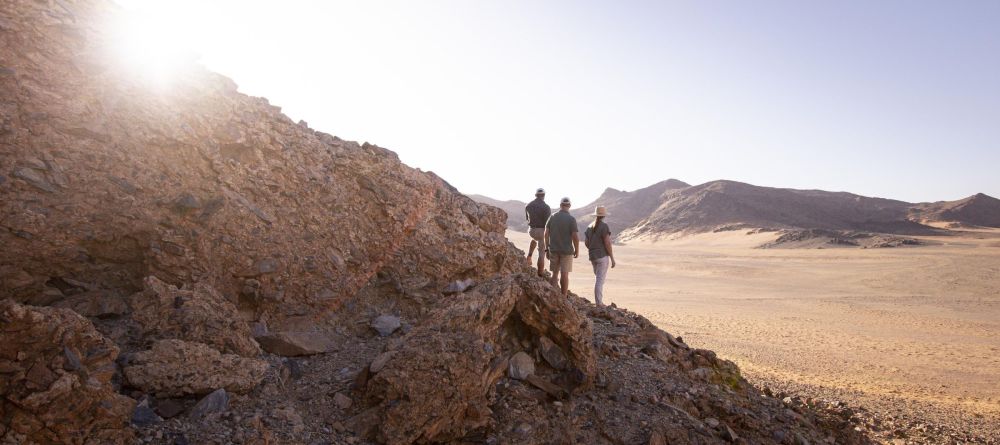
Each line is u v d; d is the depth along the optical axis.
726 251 108.75
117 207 5.49
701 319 28.16
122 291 5.50
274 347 5.48
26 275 5.02
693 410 5.80
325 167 7.50
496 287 5.74
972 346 23.11
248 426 4.14
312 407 4.71
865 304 38.28
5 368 3.39
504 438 4.67
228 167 6.41
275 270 6.17
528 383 5.39
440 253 7.66
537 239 10.20
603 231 10.24
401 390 4.51
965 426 10.59
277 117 7.62
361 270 7.02
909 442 8.95
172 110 6.16
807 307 35.97
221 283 5.84
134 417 3.96
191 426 4.05
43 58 5.48
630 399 5.59
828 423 7.10
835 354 20.02
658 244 166.88
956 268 63.56
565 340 5.70
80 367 3.66
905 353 20.95
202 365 4.51
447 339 4.94
